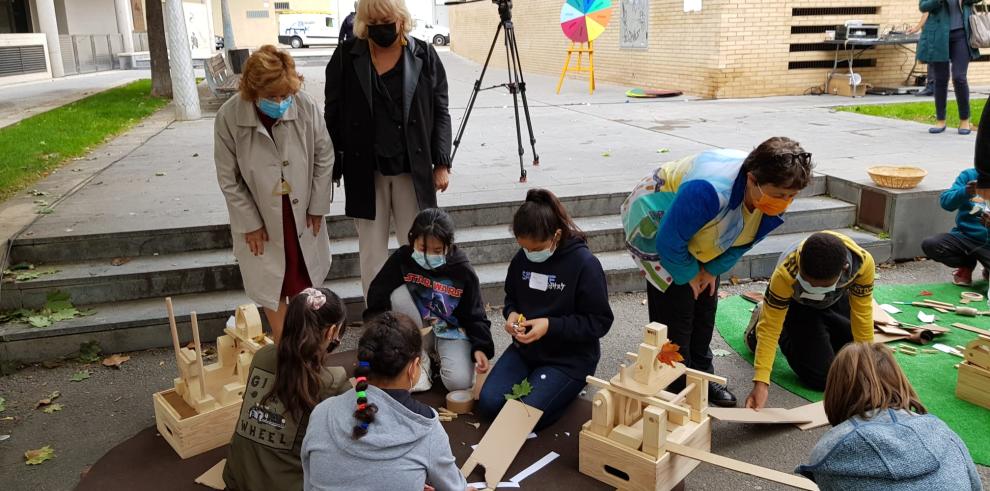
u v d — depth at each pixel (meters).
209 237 5.20
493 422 3.36
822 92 12.99
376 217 4.25
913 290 5.24
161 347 4.56
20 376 4.25
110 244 5.04
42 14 23.23
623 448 3.02
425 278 3.82
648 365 3.06
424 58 4.04
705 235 3.08
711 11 12.41
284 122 3.63
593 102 12.61
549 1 18.23
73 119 11.00
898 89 12.50
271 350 2.89
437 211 3.69
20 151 8.12
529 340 3.44
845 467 2.22
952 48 8.16
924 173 5.85
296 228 3.81
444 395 3.91
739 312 4.96
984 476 3.12
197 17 34.38
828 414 2.40
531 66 19.91
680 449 2.96
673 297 3.51
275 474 2.76
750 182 2.83
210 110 12.10
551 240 3.48
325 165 3.86
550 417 3.55
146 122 10.87
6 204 5.86
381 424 2.34
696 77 13.06
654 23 14.15
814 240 3.25
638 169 6.90
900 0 12.82
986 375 3.61
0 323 4.50
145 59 30.03
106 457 3.34
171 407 3.39
